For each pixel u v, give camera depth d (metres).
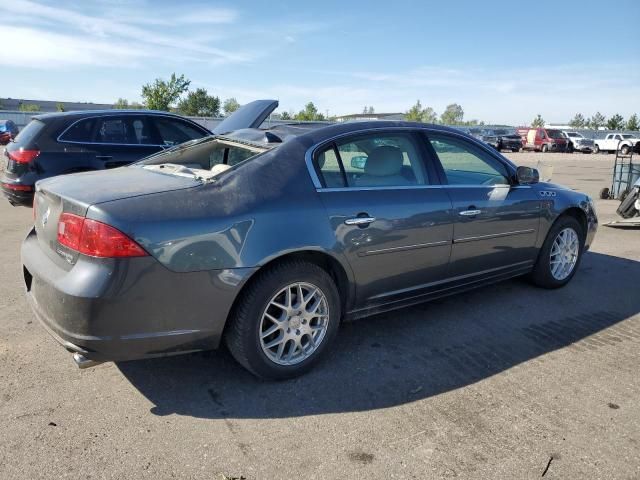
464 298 4.65
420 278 3.73
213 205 2.81
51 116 6.86
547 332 3.94
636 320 4.21
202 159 3.81
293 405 2.89
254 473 2.34
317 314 3.21
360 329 3.93
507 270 4.43
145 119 7.45
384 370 3.30
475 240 4.00
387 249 3.44
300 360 3.17
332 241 3.14
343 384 3.12
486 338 3.81
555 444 2.59
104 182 3.04
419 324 4.04
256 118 6.24
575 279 5.29
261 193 2.98
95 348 2.58
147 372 3.20
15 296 4.36
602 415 2.85
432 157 3.86
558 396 3.03
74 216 2.64
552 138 37.88
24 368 3.19
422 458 2.46
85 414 2.74
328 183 3.28
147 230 2.58
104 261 2.52
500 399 2.99
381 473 2.36
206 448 2.50
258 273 2.94
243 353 2.95
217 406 2.86
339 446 2.54
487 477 2.35
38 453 2.42
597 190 13.16
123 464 2.37
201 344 2.84
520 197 4.35
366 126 3.61
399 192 3.56
